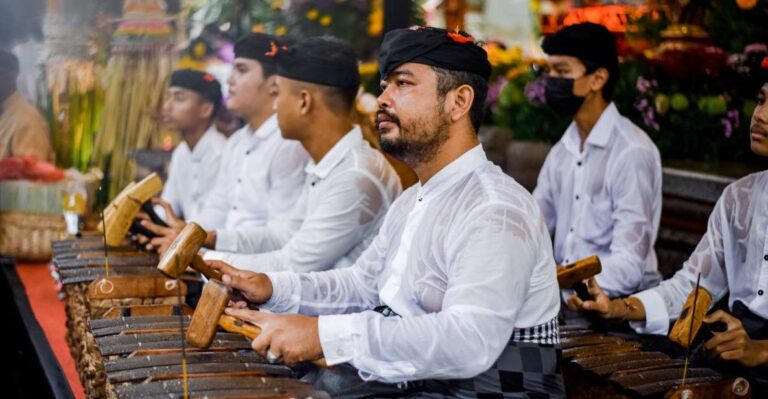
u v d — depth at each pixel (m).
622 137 4.23
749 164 5.38
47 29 7.57
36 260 6.85
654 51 5.74
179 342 3.04
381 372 2.64
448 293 2.69
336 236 3.92
